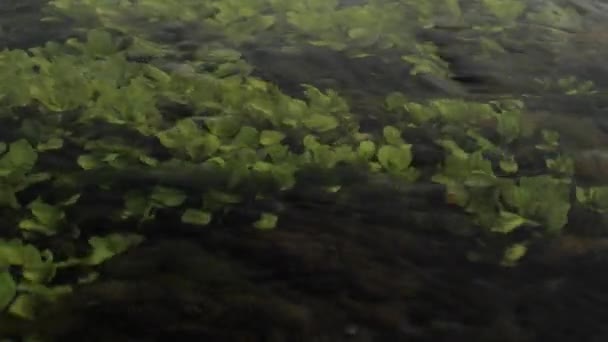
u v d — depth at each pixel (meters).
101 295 0.86
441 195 1.02
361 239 0.95
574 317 0.87
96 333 0.82
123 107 1.12
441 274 0.92
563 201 1.00
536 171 1.09
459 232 0.97
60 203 0.96
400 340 0.84
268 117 1.13
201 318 0.85
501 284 0.91
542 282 0.91
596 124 1.21
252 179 1.01
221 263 0.91
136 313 0.85
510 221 0.97
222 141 1.08
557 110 1.24
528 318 0.87
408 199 1.01
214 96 1.18
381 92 1.25
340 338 0.84
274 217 0.97
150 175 1.01
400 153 1.07
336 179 1.04
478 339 0.85
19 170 0.99
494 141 1.14
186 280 0.89
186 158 1.05
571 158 1.12
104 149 1.05
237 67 1.26
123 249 0.91
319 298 0.88
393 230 0.97
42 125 1.09
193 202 0.98
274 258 0.92
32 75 1.17
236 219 0.97
